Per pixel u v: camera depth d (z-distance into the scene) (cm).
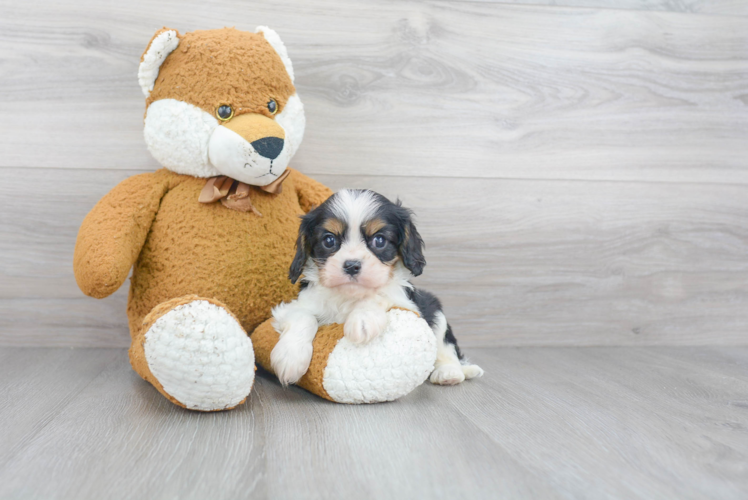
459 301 196
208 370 111
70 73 173
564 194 198
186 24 176
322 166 186
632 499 87
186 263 141
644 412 130
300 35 181
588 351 197
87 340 181
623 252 203
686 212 204
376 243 136
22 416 117
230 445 104
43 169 174
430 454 102
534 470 96
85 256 131
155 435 108
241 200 146
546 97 195
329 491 87
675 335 206
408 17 185
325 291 143
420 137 190
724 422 124
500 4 189
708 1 200
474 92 191
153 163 179
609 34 196
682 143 203
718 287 208
